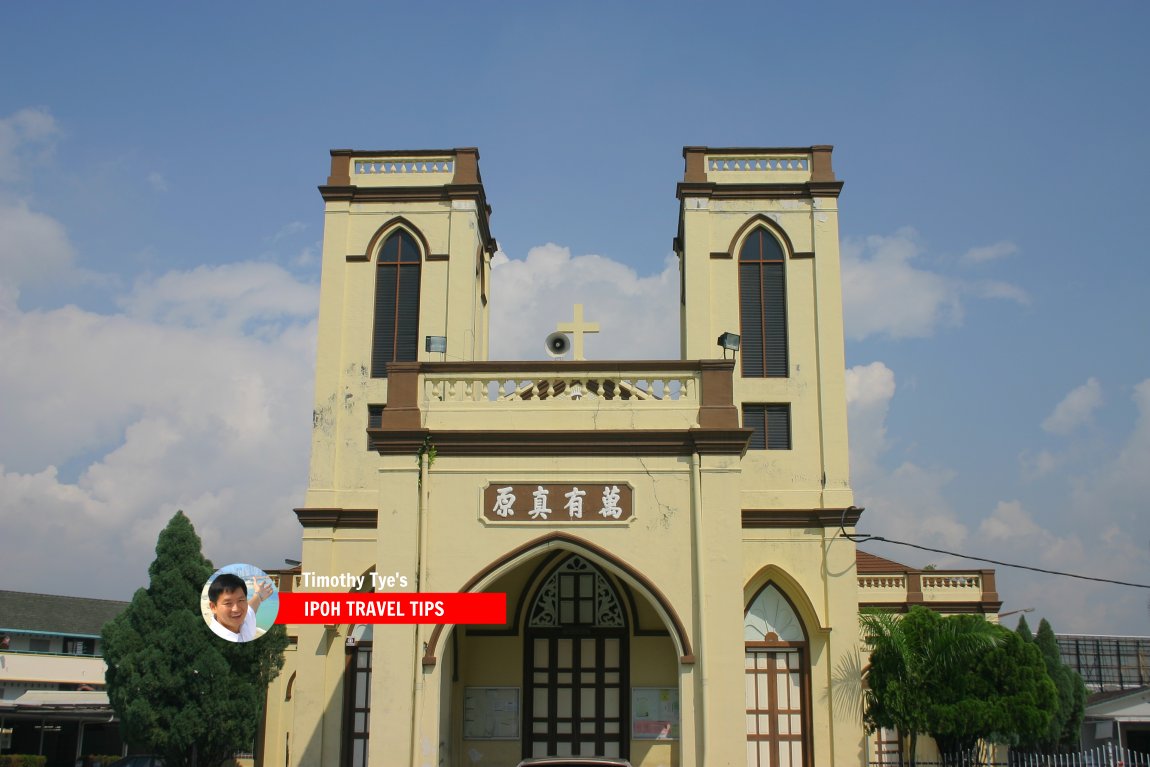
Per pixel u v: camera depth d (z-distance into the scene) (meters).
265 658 27.14
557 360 18.97
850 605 22.42
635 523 18.03
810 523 22.97
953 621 21.88
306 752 21.83
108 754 38.31
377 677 17.48
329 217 25.11
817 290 24.38
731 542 17.84
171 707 25.36
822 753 21.73
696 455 18.17
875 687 21.97
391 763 17.11
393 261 24.94
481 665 21.27
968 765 21.59
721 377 18.70
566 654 21.36
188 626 25.73
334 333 24.34
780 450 23.53
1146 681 46.28
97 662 45.59
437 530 18.11
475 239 24.97
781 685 22.34
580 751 20.88
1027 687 21.06
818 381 23.88
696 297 24.41
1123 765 23.16
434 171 25.44
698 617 17.53
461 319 24.34
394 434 18.38
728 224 24.83
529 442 18.31
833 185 24.81
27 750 37.50
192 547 27.11
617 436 18.27
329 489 23.34
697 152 25.30
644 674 21.11
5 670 41.84
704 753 16.94
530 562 21.41
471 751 20.88
